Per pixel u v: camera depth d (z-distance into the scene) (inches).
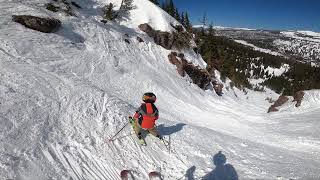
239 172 307.6
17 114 279.6
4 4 629.6
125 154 285.4
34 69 420.8
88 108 351.3
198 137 384.5
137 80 724.0
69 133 285.7
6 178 200.5
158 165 286.2
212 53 1473.9
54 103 332.2
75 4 877.2
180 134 375.2
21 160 222.7
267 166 338.6
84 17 829.2
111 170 257.3
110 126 326.0
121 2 1026.1
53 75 424.2
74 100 359.3
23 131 258.7
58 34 650.8
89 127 309.4
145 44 926.4
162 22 1032.2
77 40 691.4
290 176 313.0
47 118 295.9
